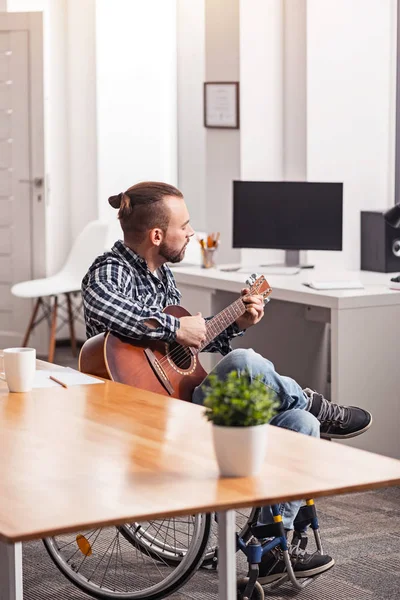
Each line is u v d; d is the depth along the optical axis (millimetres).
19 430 2418
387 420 4688
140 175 7691
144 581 3150
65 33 7789
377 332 4617
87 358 3293
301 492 1911
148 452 2207
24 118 7312
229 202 6363
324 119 5969
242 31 6148
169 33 7602
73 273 7316
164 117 7684
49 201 7688
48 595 3135
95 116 7629
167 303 3598
